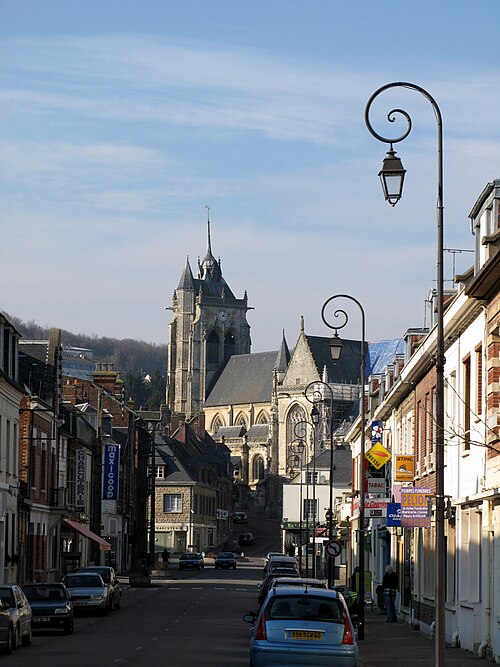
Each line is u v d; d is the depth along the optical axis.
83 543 83.81
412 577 47.19
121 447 103.94
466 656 32.09
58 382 73.62
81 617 50.81
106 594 52.22
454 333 37.06
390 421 58.62
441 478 23.38
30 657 30.62
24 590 41.34
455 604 36.47
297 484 140.50
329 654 22.45
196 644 35.88
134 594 73.75
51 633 41.06
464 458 35.56
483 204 32.31
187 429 175.88
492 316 30.56
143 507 124.12
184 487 160.25
